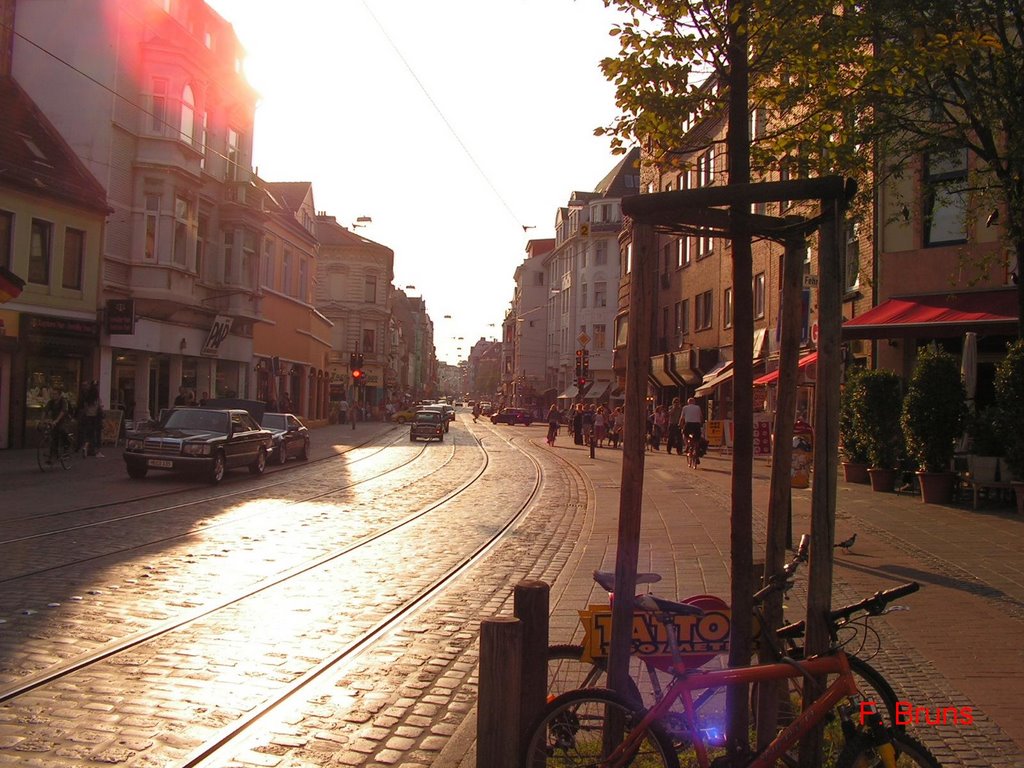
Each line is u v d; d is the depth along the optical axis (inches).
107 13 1084.5
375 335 2955.2
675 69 221.6
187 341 1275.8
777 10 212.5
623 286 2011.6
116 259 1098.1
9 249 926.4
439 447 1396.4
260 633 271.4
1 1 1079.0
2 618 275.0
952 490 549.6
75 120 1077.8
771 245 1114.1
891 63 240.8
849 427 677.3
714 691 156.2
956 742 180.4
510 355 4493.1
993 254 570.9
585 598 327.0
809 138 251.9
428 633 278.8
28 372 955.3
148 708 203.2
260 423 1002.7
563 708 145.6
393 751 183.9
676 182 1480.1
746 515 162.9
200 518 518.3
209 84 1283.2
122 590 321.1
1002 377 510.3
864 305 802.2
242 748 183.2
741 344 168.2
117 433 1043.9
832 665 142.1
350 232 3038.9
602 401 2711.6
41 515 503.5
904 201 741.9
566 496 706.2
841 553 390.9
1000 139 578.6
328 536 468.8
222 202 1354.6
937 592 315.3
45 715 196.1
